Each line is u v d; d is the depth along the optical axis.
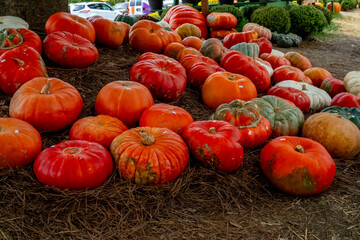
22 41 1.73
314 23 5.21
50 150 1.15
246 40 3.37
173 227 1.05
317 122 1.55
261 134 1.48
